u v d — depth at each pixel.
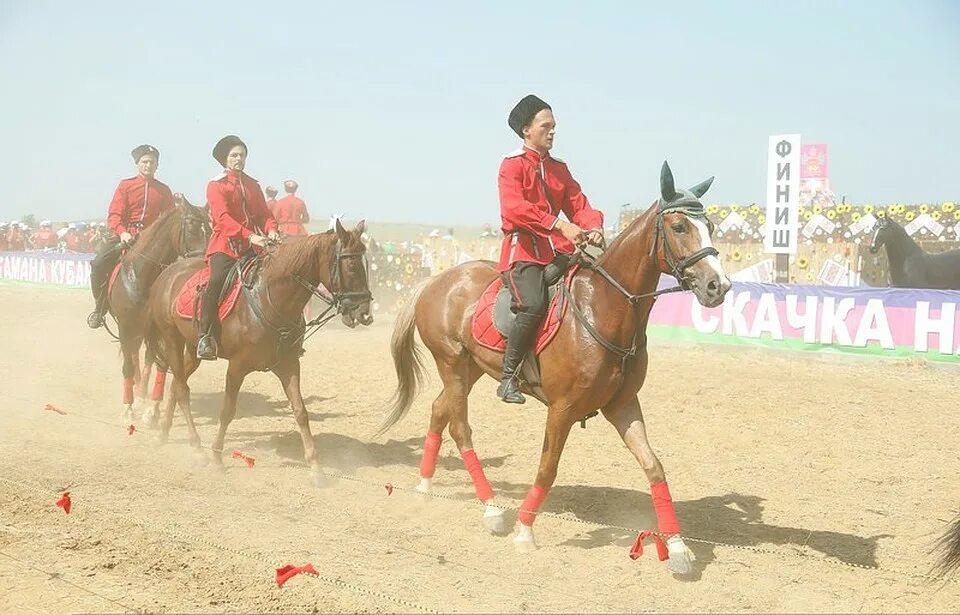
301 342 7.75
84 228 33.94
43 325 19.52
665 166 5.36
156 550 5.71
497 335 6.20
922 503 7.13
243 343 7.67
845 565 5.66
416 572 5.42
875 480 7.82
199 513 6.55
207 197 8.05
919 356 13.99
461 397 6.76
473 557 5.75
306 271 7.51
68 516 6.39
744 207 19.66
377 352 16.09
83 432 9.30
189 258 9.09
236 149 8.13
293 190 18.41
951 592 5.21
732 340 15.95
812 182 21.97
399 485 7.59
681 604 5.01
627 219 21.22
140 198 10.60
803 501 7.19
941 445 9.10
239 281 7.74
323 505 6.88
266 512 6.64
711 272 5.14
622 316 5.57
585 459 8.57
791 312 15.27
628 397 5.74
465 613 4.80
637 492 7.44
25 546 5.77
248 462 7.89
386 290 23.73
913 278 16.81
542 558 5.74
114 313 10.04
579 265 5.88
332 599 4.95
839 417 10.38
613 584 5.30
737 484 7.71
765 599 5.09
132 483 7.36
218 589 5.08
